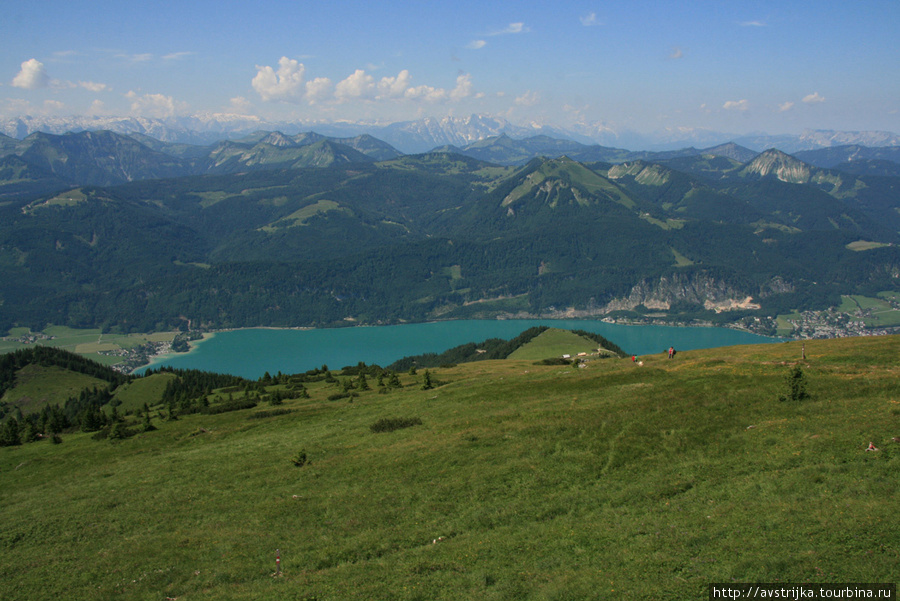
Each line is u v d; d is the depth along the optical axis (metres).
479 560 32.84
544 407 62.66
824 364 66.69
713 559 28.56
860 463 35.59
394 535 38.00
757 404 50.56
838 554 26.77
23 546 45.09
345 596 30.47
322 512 43.66
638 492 38.44
